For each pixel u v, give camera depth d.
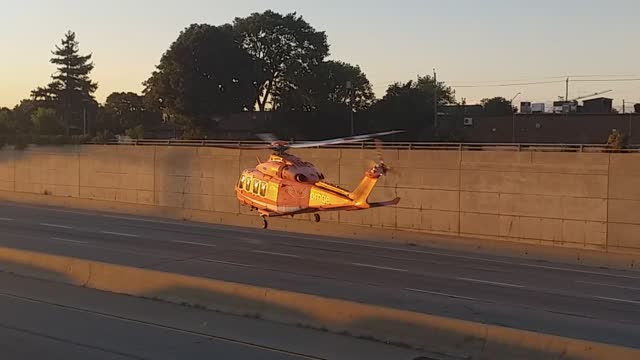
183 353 9.27
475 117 78.19
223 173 42.66
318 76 77.88
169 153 45.00
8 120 71.88
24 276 15.06
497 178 34.19
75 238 24.09
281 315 11.16
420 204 36.44
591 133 69.38
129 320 11.16
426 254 24.56
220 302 11.95
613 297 16.36
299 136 78.00
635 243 30.59
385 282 16.83
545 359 8.82
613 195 31.17
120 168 47.16
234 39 74.69
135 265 17.77
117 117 126.56
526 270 21.39
